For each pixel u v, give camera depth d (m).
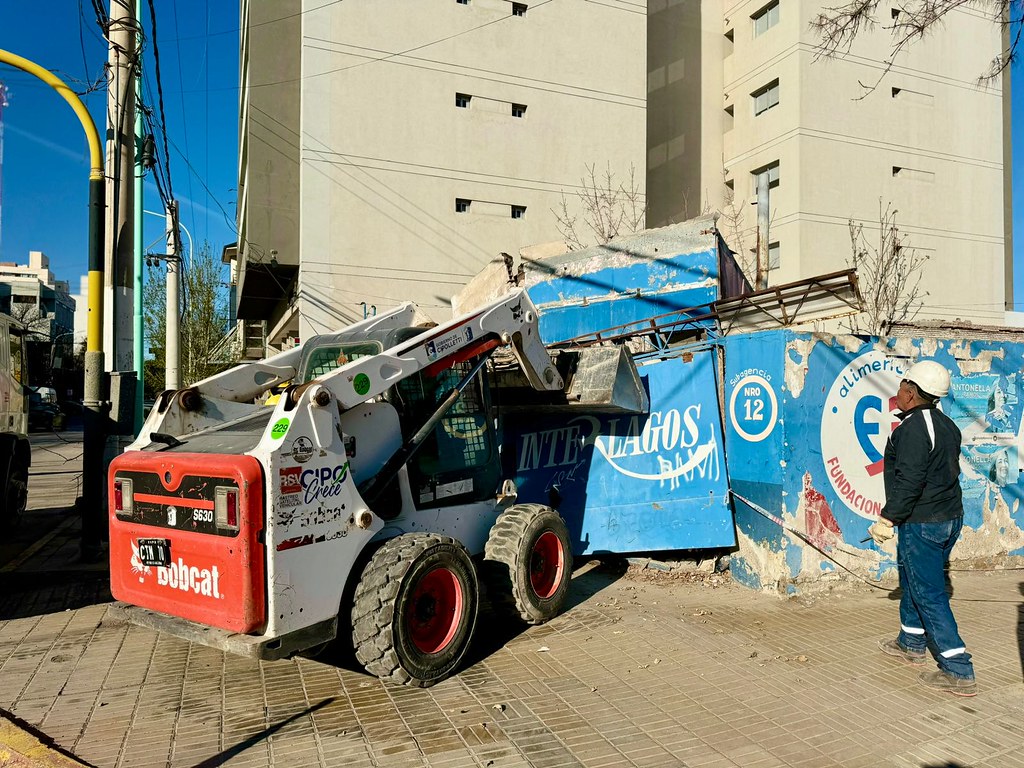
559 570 5.67
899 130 28.11
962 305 29.39
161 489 4.20
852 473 6.35
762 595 6.16
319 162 20.19
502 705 4.04
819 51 8.40
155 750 3.56
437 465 5.18
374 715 3.93
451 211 21.69
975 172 29.77
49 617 5.87
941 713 3.92
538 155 22.91
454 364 5.24
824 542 6.20
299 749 3.55
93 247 8.20
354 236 20.53
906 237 28.09
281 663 4.75
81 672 4.62
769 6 27.98
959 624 5.43
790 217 26.53
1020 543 7.31
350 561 4.20
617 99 24.12
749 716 3.89
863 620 5.49
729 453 6.57
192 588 4.00
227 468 3.78
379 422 4.69
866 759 3.43
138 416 8.51
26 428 10.65
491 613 5.80
